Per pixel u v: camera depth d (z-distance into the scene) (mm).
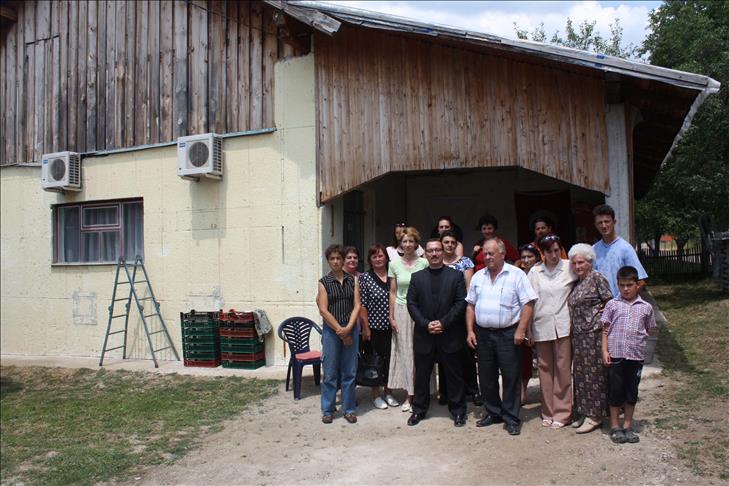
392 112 7449
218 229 8305
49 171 9195
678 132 7656
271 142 8062
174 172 8633
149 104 8898
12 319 9703
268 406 6117
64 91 9555
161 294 8617
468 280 5613
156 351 8664
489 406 5094
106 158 9125
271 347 7949
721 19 11711
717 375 5863
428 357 5188
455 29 6383
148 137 8867
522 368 5438
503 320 4914
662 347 7230
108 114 9188
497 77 7035
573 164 6719
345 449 4789
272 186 8031
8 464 4938
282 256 7930
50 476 4625
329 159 7734
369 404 5992
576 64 5984
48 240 9539
